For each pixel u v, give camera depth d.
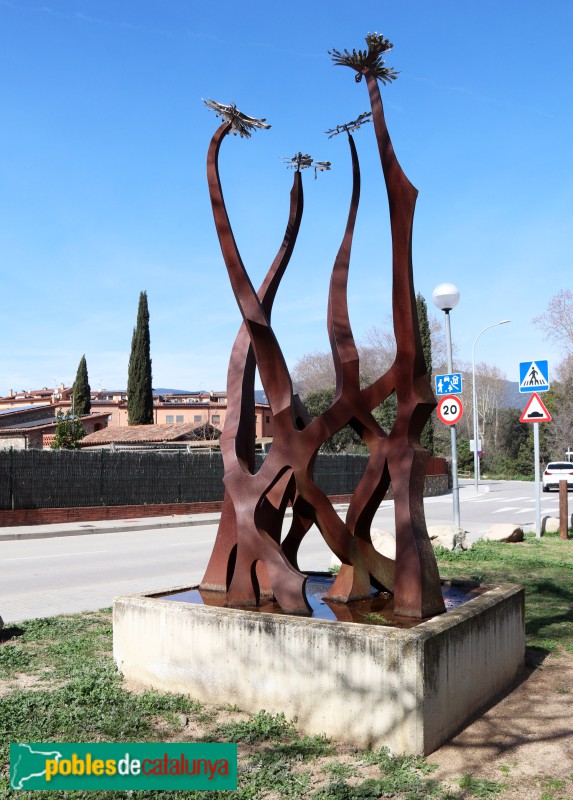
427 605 5.28
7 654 6.31
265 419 51.72
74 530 18.95
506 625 5.54
